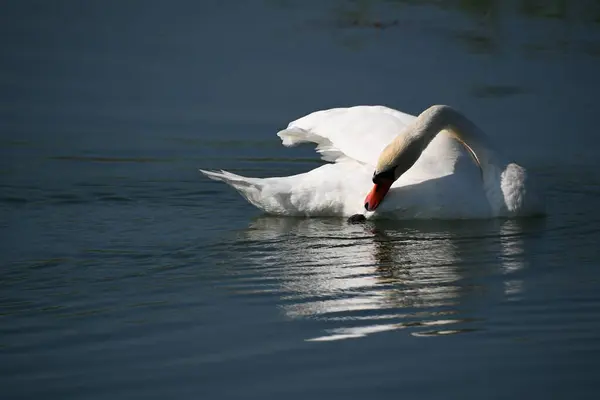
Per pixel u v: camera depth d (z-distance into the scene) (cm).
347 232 1363
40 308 1045
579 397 827
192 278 1152
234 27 2644
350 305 1056
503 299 1077
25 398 827
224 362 899
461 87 2216
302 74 2278
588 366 889
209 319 1012
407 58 2405
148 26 2644
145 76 2283
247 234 1354
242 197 1603
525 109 2102
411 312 1034
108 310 1039
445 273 1174
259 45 2491
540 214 1468
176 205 1544
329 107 2070
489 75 2303
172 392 837
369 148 1458
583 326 990
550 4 2883
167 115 2053
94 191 1606
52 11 2742
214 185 1669
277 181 1440
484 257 1243
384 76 2266
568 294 1091
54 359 909
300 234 1352
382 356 914
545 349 930
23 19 2666
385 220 1424
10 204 1523
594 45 2548
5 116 2025
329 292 1099
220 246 1290
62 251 1262
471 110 2083
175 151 1858
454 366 891
